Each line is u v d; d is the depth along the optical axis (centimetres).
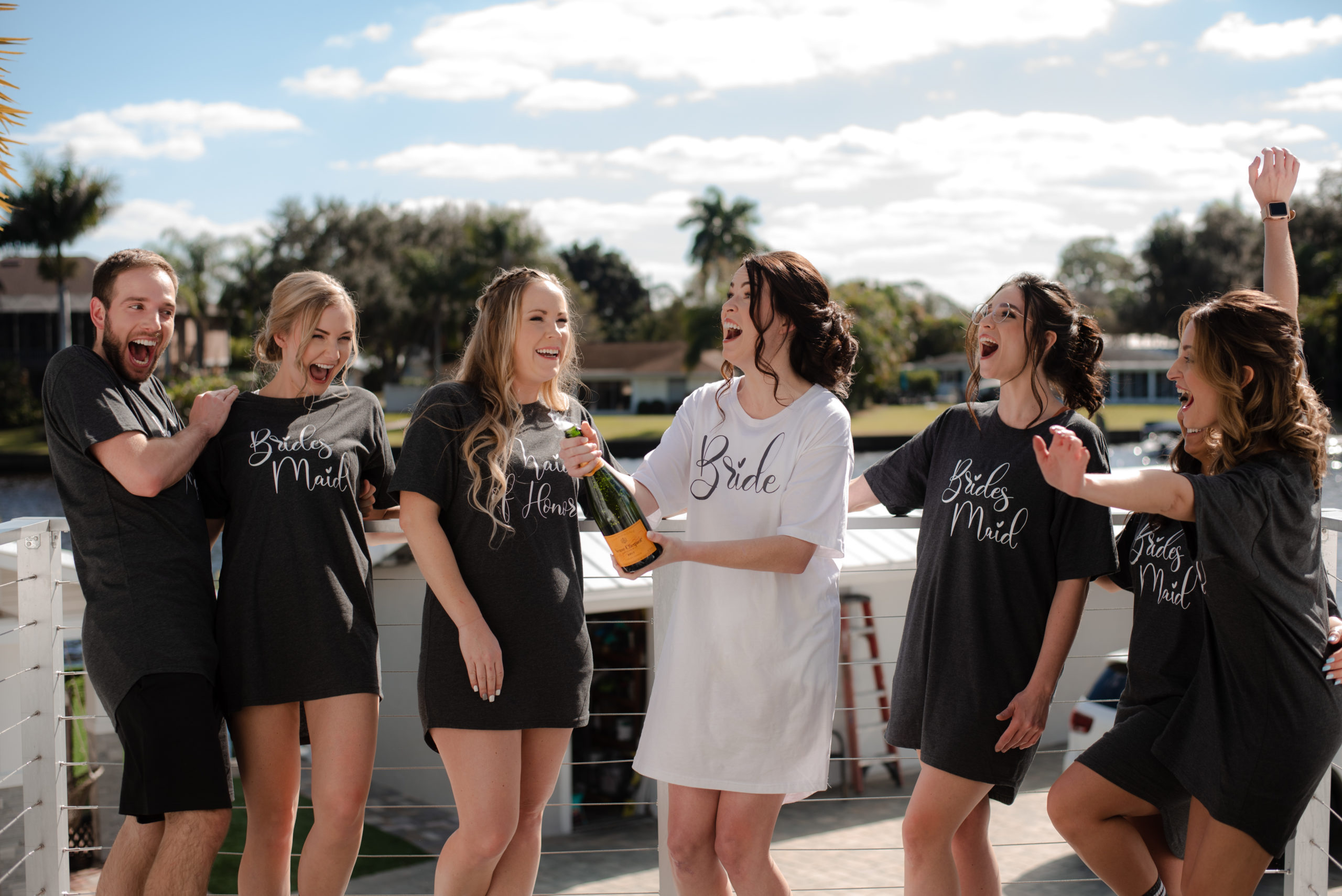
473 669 228
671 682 248
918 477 266
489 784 233
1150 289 7444
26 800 274
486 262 5878
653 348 6706
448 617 235
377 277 5800
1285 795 212
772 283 239
